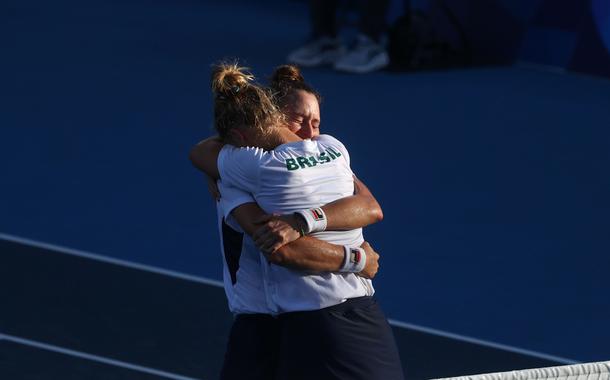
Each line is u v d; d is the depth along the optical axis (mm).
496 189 38719
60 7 67188
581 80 56781
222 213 15680
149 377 22828
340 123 45906
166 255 30484
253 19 67438
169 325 25609
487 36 59906
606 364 15594
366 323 15211
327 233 15180
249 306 15547
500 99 51844
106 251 30547
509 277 30484
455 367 24406
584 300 29156
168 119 45312
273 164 15148
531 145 44688
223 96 15594
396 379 15336
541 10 58750
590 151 44406
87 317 25797
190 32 62188
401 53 57156
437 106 49844
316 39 55938
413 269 30594
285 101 15984
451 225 34656
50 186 36188
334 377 14969
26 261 29281
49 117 44438
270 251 14758
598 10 57000
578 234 34594
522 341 26250
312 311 15062
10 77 50375
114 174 37875
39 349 23875
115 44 58250
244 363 15719
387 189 37906
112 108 46406
